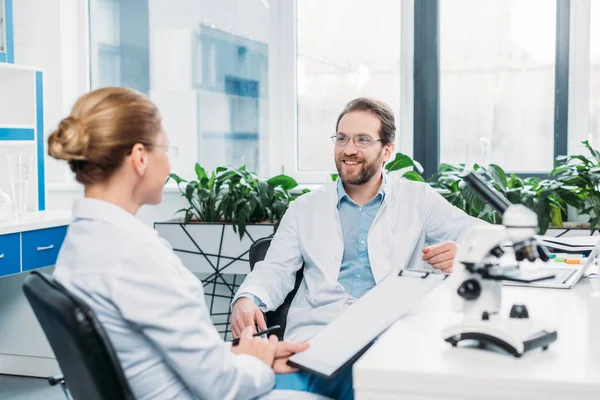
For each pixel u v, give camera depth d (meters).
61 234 2.94
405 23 3.32
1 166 3.21
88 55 3.74
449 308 1.44
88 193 1.18
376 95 3.43
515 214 1.09
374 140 1.97
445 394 1.00
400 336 1.22
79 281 1.10
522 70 3.21
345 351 1.23
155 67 3.68
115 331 1.10
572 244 1.92
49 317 1.09
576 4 3.10
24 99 3.17
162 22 3.64
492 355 1.08
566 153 3.19
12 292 3.18
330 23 3.45
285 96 3.52
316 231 2.00
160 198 1.24
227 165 3.64
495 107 3.27
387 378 1.02
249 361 1.25
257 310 1.80
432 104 3.32
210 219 3.23
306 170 3.57
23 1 3.68
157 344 1.09
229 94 3.60
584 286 1.63
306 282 1.98
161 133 1.21
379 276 1.93
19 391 3.00
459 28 3.27
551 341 1.11
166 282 1.09
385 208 2.00
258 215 3.18
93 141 1.13
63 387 1.33
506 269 1.20
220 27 3.58
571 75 3.15
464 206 2.88
